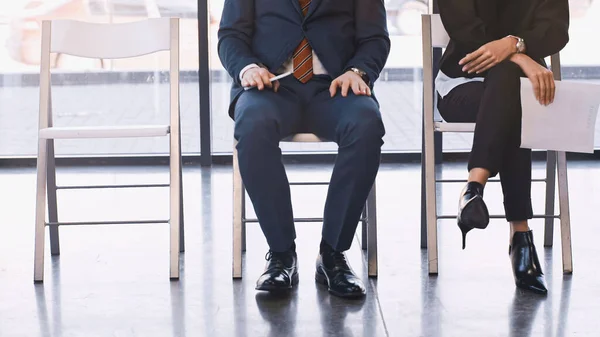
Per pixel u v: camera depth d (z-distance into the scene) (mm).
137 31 2727
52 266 2750
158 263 2781
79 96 5102
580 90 2322
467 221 2184
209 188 4301
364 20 2646
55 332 2094
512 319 2146
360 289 2330
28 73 5070
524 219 2434
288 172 4750
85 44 2729
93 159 5023
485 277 2553
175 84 2635
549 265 2686
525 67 2348
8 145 5113
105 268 2721
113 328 2117
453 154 5020
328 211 2369
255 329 2088
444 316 2176
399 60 5129
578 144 2344
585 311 2205
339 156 2336
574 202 3783
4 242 3123
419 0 5078
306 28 2576
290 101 2463
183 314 2219
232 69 2533
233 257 2568
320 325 2111
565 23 2527
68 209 3824
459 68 2645
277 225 2365
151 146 5160
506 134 2281
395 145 5219
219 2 5051
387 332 2055
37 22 5027
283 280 2363
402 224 3377
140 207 3873
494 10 2617
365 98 2412
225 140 5191
